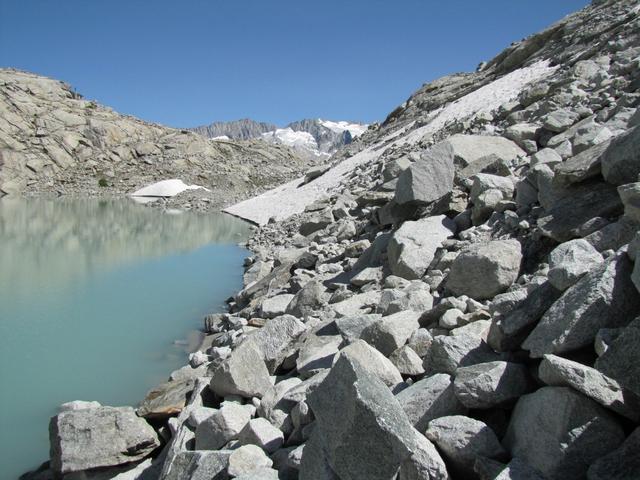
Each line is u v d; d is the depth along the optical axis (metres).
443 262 8.86
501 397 4.43
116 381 9.59
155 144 64.62
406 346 6.00
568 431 3.76
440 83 45.34
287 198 34.78
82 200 48.88
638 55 17.39
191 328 12.45
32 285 16.44
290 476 4.87
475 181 10.62
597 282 4.47
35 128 59.41
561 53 26.91
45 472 6.76
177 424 6.76
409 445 3.82
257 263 17.41
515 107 19.16
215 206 44.97
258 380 6.89
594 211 7.05
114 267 19.34
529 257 7.55
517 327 4.97
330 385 4.41
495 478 3.71
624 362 3.81
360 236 15.13
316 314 9.62
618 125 10.38
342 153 46.22
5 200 46.38
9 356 10.68
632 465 3.46
